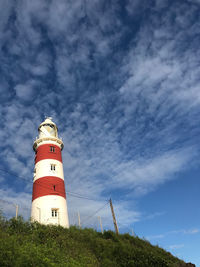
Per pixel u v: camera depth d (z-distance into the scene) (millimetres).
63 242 25359
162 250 37406
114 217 37531
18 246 19141
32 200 37125
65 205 36594
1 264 15305
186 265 34031
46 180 37156
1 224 24797
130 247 30625
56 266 17469
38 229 26828
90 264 22438
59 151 43031
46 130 45375
